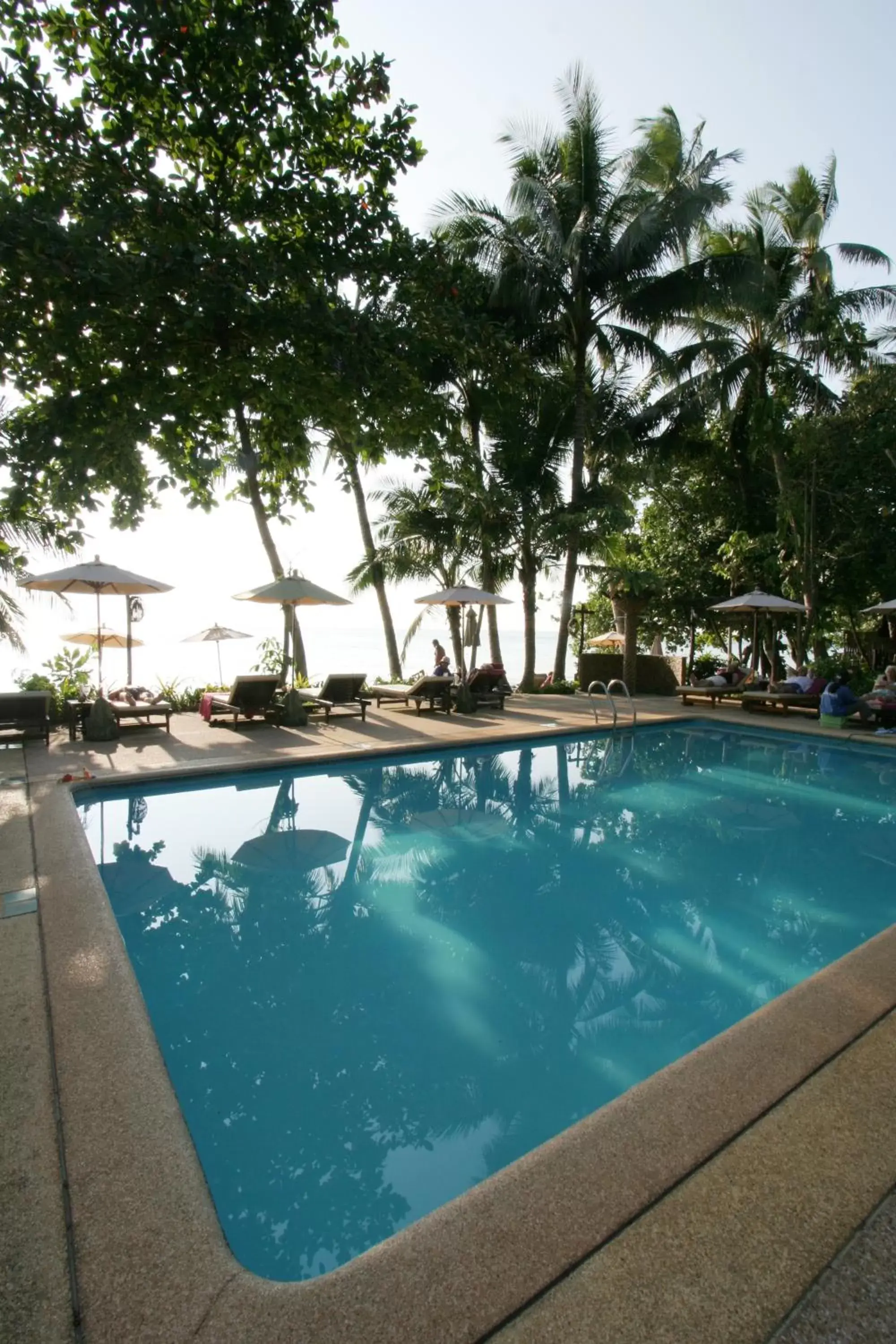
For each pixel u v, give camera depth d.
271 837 7.21
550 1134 3.01
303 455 8.28
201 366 6.51
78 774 8.38
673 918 5.37
